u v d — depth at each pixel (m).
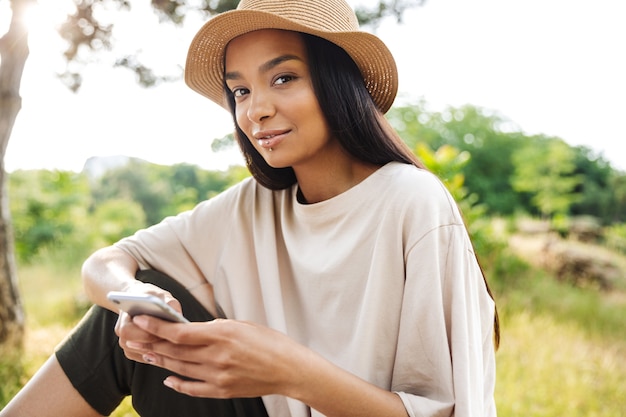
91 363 1.27
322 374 0.97
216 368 0.92
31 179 7.00
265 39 1.18
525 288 5.14
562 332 3.90
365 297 1.16
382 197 1.18
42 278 5.19
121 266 1.33
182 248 1.42
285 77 1.19
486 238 5.36
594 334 4.07
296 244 1.29
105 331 1.27
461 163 4.95
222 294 1.40
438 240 1.11
